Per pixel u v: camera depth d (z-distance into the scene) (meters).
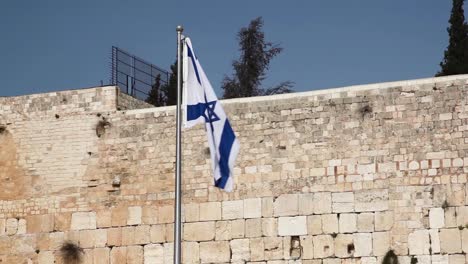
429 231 34.16
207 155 37.28
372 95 35.78
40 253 38.81
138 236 37.69
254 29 63.97
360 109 35.78
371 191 35.03
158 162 38.09
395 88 35.59
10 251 39.22
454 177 34.31
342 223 35.09
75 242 38.47
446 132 34.75
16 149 40.16
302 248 35.41
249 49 63.66
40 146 39.88
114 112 39.19
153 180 38.00
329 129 35.97
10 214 39.59
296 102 36.59
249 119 36.97
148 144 38.41
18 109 40.53
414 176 34.72
